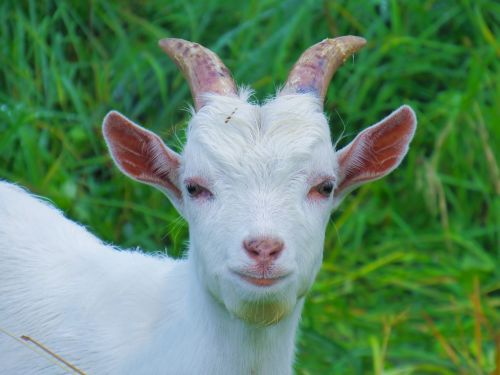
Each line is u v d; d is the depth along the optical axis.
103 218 8.38
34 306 5.39
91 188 8.46
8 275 5.50
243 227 4.38
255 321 4.48
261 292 4.32
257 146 4.49
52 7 9.27
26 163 8.48
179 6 9.41
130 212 8.45
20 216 5.71
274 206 4.42
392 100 9.26
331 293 8.14
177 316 5.01
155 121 8.84
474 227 8.80
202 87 4.79
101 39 9.27
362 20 9.30
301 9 8.89
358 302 8.24
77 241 5.71
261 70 8.83
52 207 6.00
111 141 4.91
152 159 4.92
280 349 4.86
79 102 8.59
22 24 8.98
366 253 8.58
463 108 8.80
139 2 9.45
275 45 8.98
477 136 8.89
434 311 8.09
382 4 9.27
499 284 8.19
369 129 4.88
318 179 4.58
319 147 4.58
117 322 5.22
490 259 8.41
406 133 4.93
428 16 9.42
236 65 8.94
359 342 7.79
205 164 4.54
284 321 4.81
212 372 4.83
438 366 7.52
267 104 4.66
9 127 8.48
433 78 9.33
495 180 8.66
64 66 8.91
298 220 4.46
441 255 8.50
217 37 9.30
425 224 8.83
